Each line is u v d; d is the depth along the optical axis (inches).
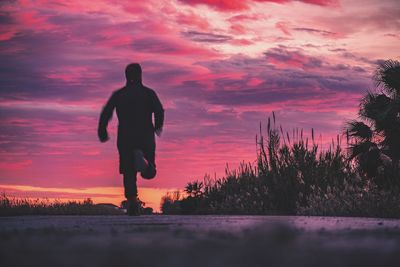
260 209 658.8
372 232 217.2
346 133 697.0
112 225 301.1
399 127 692.1
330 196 583.8
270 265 112.8
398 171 663.8
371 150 684.7
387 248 150.6
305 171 668.7
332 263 116.8
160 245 161.5
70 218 411.5
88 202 637.3
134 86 498.9
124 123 491.2
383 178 662.5
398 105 693.3
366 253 136.7
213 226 275.9
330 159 679.7
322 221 329.7
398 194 573.6
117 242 174.2
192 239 181.9
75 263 117.4
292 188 658.8
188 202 747.4
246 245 156.6
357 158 690.2
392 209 525.0
